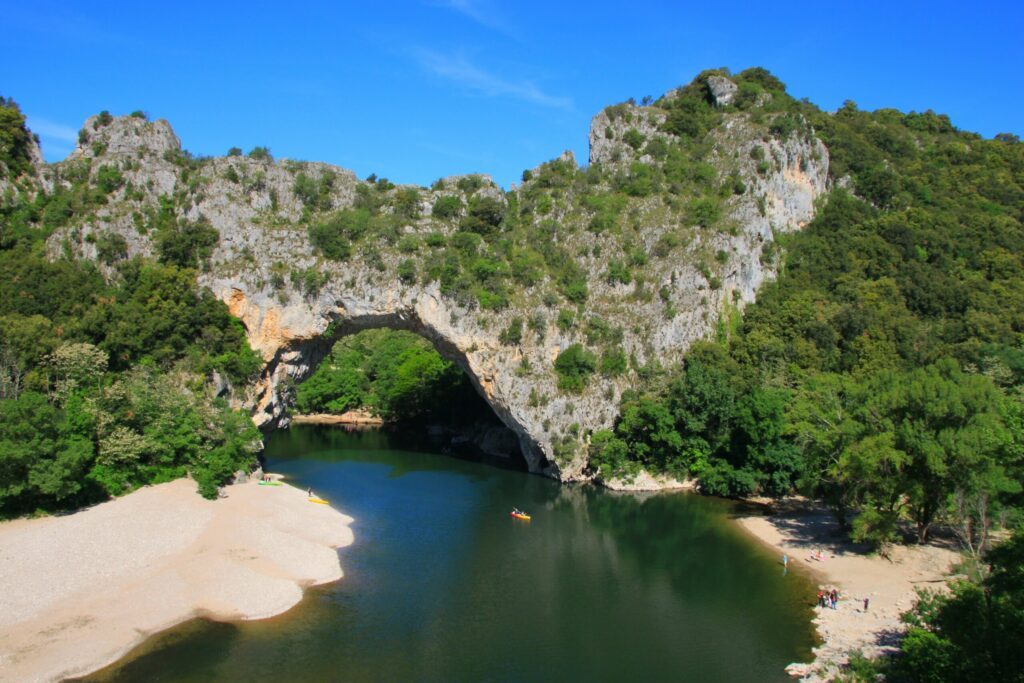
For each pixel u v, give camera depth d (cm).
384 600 5375
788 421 8300
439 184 11300
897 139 14212
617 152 12850
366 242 9756
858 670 4109
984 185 12862
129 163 9838
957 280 10762
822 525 7331
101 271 8925
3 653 4200
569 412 9538
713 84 13700
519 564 6316
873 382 6856
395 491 8838
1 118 9456
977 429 5625
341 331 10044
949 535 6662
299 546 6328
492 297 9694
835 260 11369
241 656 4397
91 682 4016
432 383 13538
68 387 7050
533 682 4206
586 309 10138
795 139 12388
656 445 9312
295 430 13550
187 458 7575
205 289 9012
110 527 6003
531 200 11594
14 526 5972
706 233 10962
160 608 4906
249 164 10181
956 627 3384
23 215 9194
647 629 4969
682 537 7125
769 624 5031
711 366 9625
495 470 10262
